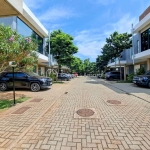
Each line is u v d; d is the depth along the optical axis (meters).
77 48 20.44
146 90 12.11
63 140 3.59
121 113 5.73
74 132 4.03
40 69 25.55
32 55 10.38
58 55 20.08
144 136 3.77
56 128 4.30
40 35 21.34
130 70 30.11
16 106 6.81
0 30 6.70
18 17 14.47
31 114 5.58
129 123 4.67
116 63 28.38
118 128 4.28
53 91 11.88
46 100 8.17
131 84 17.84
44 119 5.09
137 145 3.33
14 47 6.84
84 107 6.68
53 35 21.81
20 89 12.86
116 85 16.67
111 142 3.47
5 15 6.11
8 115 5.47
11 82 12.05
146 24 17.22
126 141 3.52
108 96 9.48
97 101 7.95
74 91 11.88
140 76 14.35
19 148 3.25
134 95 9.69
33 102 7.66
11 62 6.92
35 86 11.74
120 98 8.78
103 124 4.60
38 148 3.24
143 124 4.58
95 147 3.26
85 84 18.72
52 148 3.24
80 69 72.00
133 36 22.27
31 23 17.08
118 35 22.05
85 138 3.68
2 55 6.61
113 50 22.88
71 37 20.81
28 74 12.07
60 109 6.37
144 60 21.55
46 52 22.47
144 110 6.16
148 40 18.02
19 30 14.71
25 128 4.28
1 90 12.18
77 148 3.23
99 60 45.69
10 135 3.84
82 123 4.69
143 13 19.78
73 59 20.72
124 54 29.17
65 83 20.42
